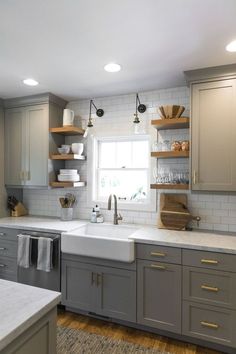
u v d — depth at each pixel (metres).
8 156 3.26
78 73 2.41
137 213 2.91
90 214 3.17
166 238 2.23
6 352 0.89
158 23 1.62
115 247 2.25
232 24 1.62
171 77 2.49
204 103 2.28
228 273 1.94
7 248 2.86
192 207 2.66
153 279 2.19
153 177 2.83
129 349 2.05
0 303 1.09
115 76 2.48
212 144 2.26
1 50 1.98
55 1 1.42
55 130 2.99
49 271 2.56
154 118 2.84
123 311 2.30
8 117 3.25
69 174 2.99
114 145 3.17
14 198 3.40
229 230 2.51
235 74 2.17
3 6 1.47
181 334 2.11
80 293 2.47
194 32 1.71
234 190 2.18
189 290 2.06
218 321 1.98
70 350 2.03
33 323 0.99
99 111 3.09
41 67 2.29
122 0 1.41
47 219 3.16
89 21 1.60
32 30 1.71
